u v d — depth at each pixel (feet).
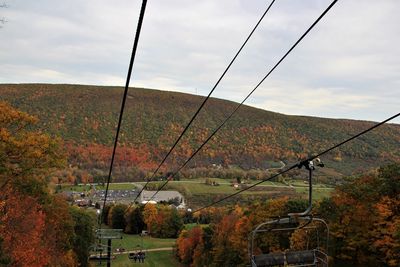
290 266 48.29
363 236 164.14
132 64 24.72
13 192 110.73
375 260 163.22
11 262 96.63
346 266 173.47
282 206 224.33
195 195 493.77
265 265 48.67
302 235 171.53
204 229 293.23
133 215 436.35
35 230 119.44
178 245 325.62
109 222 451.12
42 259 123.85
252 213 236.63
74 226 202.39
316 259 50.06
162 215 419.95
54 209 160.86
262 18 35.94
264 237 215.51
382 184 171.32
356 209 167.22
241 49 38.93
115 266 283.59
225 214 316.81
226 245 242.17
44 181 121.29
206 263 269.23
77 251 204.95
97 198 480.23
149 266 297.12
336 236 168.55
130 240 395.34
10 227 106.73
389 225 154.30
